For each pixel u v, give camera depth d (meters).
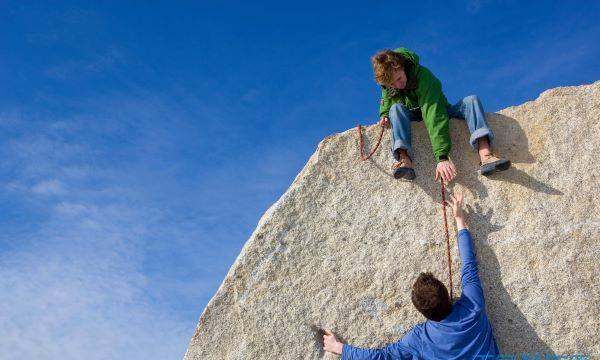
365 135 4.98
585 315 4.37
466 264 4.36
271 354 4.63
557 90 4.91
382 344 4.53
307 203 4.88
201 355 4.69
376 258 4.71
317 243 4.80
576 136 4.76
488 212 4.69
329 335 4.59
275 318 4.69
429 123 4.66
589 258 4.47
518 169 4.75
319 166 4.95
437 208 4.76
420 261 4.65
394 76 4.66
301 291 4.71
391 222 4.77
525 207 4.65
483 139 4.70
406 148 4.72
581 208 4.58
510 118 4.91
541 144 4.79
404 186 4.83
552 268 4.48
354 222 4.80
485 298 4.51
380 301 4.62
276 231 4.84
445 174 4.54
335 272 4.72
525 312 4.44
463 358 4.12
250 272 4.79
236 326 4.72
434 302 4.11
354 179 4.90
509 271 4.54
